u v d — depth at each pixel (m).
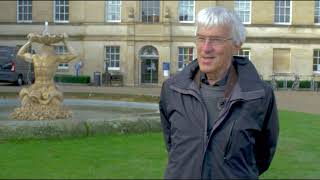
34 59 13.82
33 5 46.62
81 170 8.06
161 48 47.78
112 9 48.41
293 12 49.03
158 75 47.88
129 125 11.70
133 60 47.91
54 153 9.51
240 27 3.90
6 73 24.55
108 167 8.33
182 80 4.01
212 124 3.88
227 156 3.84
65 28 48.47
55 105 13.77
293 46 48.97
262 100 3.88
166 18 47.72
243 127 3.83
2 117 13.89
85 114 15.48
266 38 49.00
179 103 3.97
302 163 9.27
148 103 18.83
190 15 48.28
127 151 9.80
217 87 3.95
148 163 8.71
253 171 3.94
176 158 3.93
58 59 14.01
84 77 45.28
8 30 43.91
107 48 48.44
